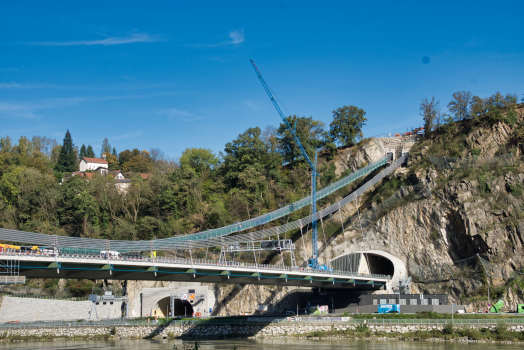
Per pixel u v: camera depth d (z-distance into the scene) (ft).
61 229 459.73
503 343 278.05
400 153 574.97
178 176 539.29
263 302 414.62
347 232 492.13
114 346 298.35
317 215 479.82
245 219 500.74
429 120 555.28
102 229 479.82
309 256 488.02
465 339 289.33
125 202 511.40
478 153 474.90
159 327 355.97
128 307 422.82
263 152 575.38
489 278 370.94
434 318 321.32
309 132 588.50
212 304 427.33
